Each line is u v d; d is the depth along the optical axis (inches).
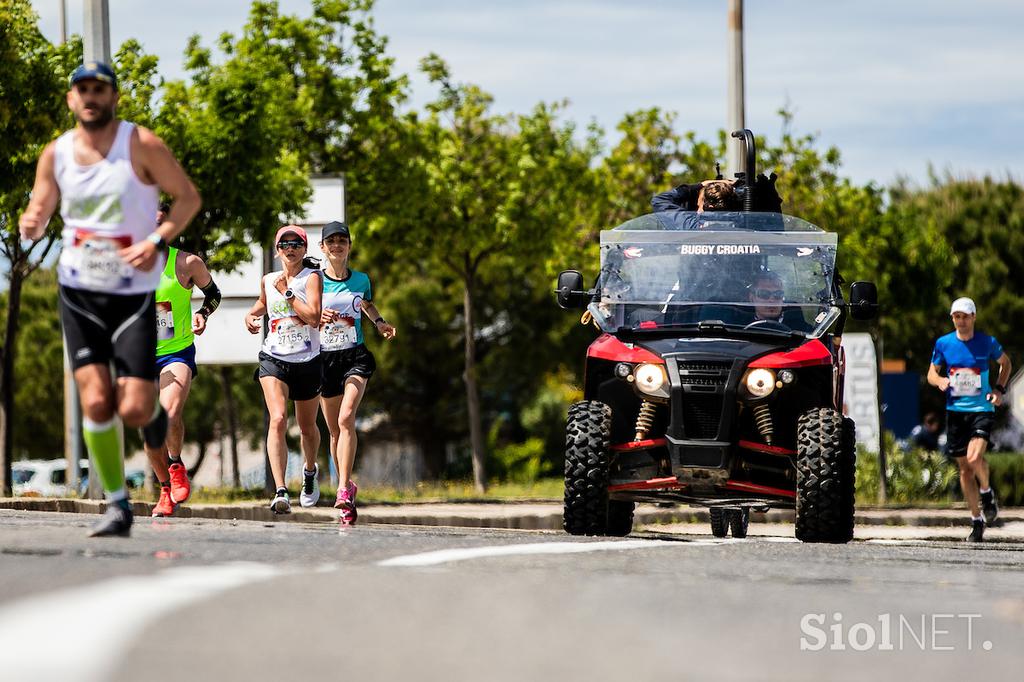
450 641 367.9
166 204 1593.3
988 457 1930.4
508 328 3590.1
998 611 473.1
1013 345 3474.4
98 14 1307.8
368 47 1993.1
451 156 2335.1
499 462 3503.9
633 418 877.2
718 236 923.4
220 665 325.1
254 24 1975.9
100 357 590.6
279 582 473.4
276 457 997.2
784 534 1245.1
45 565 509.4
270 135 1617.9
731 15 1582.2
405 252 2368.4
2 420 1609.3
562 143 2386.8
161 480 964.0
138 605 410.3
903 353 3292.3
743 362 841.5
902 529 1406.3
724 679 326.0
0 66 1608.0
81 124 580.1
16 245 1636.3
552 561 585.3
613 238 931.3
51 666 317.1
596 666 336.2
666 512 1387.8
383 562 556.7
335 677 313.9
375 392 3649.1
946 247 2299.5
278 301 988.6
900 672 356.8
